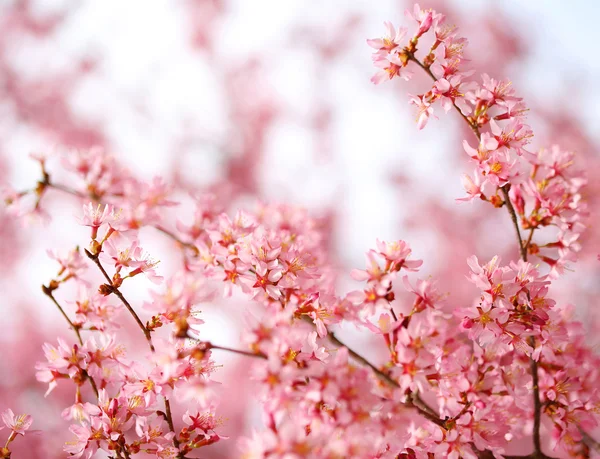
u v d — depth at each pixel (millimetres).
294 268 1843
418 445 1804
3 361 3508
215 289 1814
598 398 1838
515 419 1820
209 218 1949
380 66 1865
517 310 1824
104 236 1873
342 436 1746
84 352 1839
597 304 2744
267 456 1728
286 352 1795
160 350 1800
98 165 1972
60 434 3016
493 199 1846
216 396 1782
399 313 1802
